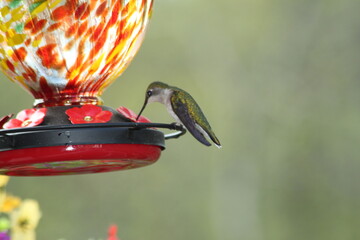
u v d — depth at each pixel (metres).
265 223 23.91
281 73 23.05
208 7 23.45
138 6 4.52
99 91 4.55
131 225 20.98
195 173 22.36
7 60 4.42
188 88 23.05
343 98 21.89
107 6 4.35
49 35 4.32
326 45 21.98
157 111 21.05
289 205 22.98
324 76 22.17
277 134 23.20
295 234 22.72
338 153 22.08
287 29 22.80
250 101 23.50
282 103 23.06
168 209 21.86
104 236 19.83
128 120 4.28
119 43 4.46
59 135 4.03
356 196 21.91
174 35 22.95
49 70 4.38
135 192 21.05
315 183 22.33
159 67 22.50
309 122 22.48
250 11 23.25
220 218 24.45
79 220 19.50
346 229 21.88
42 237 18.34
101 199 20.23
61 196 18.89
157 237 21.55
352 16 21.44
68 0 4.29
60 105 4.45
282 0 22.81
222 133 23.42
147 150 4.26
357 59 21.50
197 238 22.23
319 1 22.02
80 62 4.39
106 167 4.41
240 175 23.88
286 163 23.11
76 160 4.06
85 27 4.34
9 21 4.30
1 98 17.25
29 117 4.17
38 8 4.28
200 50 23.36
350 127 21.89
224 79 23.47
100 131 4.07
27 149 4.04
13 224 4.73
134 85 21.50
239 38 23.52
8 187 17.97
